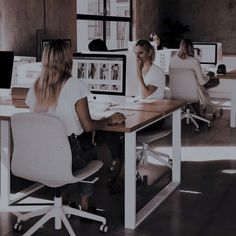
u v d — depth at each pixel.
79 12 7.47
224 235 3.18
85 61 3.97
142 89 4.42
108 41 8.35
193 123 6.93
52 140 2.79
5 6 5.62
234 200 3.86
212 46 7.69
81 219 3.43
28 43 5.99
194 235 3.18
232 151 5.45
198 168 4.78
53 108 2.96
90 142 3.46
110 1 8.30
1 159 3.69
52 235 3.18
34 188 4.11
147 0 9.30
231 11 9.59
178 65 6.41
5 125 3.62
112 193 4.02
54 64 2.94
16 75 4.59
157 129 4.38
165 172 4.68
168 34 9.66
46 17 6.26
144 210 3.58
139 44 4.47
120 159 4.07
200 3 9.79
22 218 3.25
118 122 3.21
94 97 3.98
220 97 9.55
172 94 6.48
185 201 3.82
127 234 3.21
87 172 3.00
